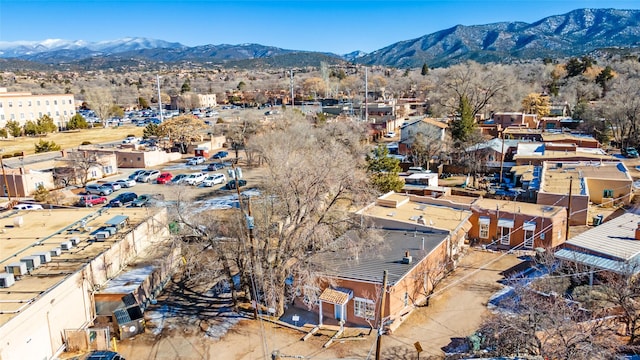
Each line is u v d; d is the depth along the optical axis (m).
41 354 22.72
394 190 48.31
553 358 20.78
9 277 24.20
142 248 34.84
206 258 33.97
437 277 31.70
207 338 26.03
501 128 85.06
